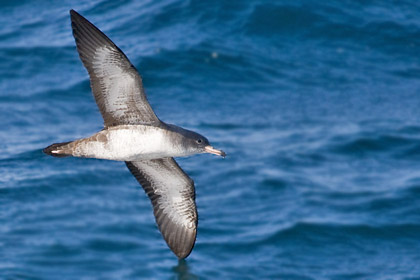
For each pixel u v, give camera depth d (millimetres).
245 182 22469
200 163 23406
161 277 17828
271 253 19141
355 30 29203
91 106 24531
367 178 22953
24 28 27031
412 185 22375
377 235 20047
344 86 26906
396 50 28578
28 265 17797
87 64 12328
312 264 18859
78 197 20703
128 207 20500
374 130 25125
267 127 25016
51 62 26188
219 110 25234
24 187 20719
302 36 28734
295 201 21578
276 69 27281
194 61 26859
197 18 28781
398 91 26844
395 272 18672
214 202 21516
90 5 27188
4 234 18875
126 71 12250
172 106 25156
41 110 24000
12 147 22312
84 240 18953
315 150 24219
